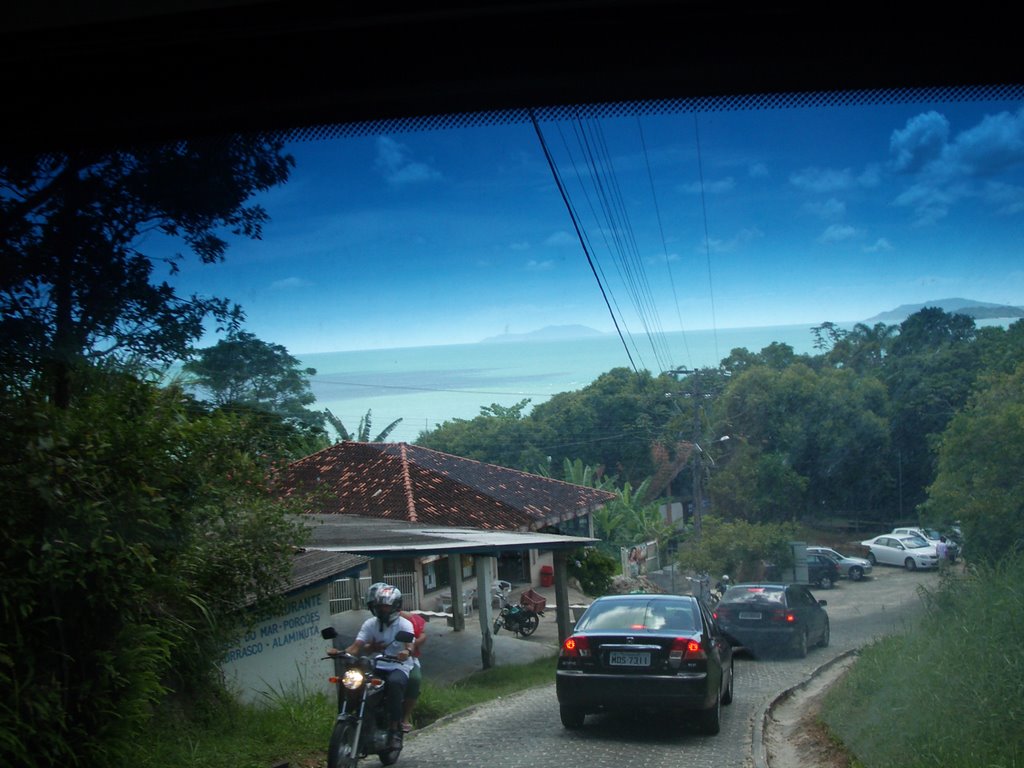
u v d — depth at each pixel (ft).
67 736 18.85
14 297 17.81
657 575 52.06
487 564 49.62
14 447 18.16
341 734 20.90
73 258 17.52
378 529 51.52
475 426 58.59
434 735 29.81
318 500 32.96
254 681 30.25
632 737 27.96
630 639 27.61
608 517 53.78
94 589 19.30
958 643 19.67
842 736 23.22
